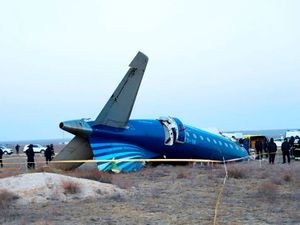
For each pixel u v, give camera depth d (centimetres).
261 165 2684
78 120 2198
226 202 1279
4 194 1286
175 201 1314
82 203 1267
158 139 2530
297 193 1430
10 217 1061
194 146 2761
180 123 2688
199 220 1008
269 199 1320
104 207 1199
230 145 3200
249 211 1120
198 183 1814
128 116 2312
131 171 2275
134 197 1400
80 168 2534
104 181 1808
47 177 1477
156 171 2273
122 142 2358
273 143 3002
